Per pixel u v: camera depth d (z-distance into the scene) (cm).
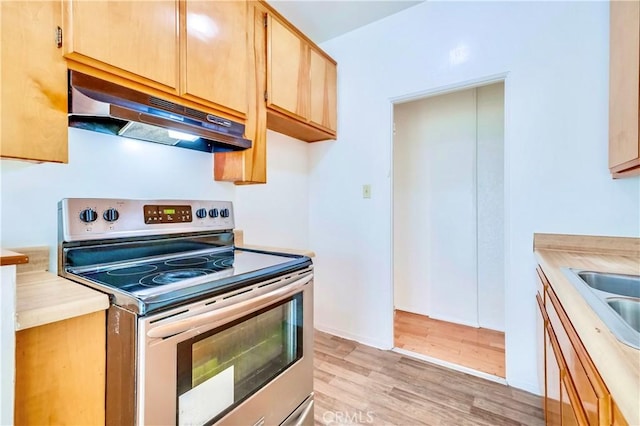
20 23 86
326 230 270
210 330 94
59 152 95
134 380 77
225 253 160
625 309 91
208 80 140
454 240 297
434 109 308
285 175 253
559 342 106
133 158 141
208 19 140
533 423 153
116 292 84
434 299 307
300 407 134
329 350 235
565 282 106
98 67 103
